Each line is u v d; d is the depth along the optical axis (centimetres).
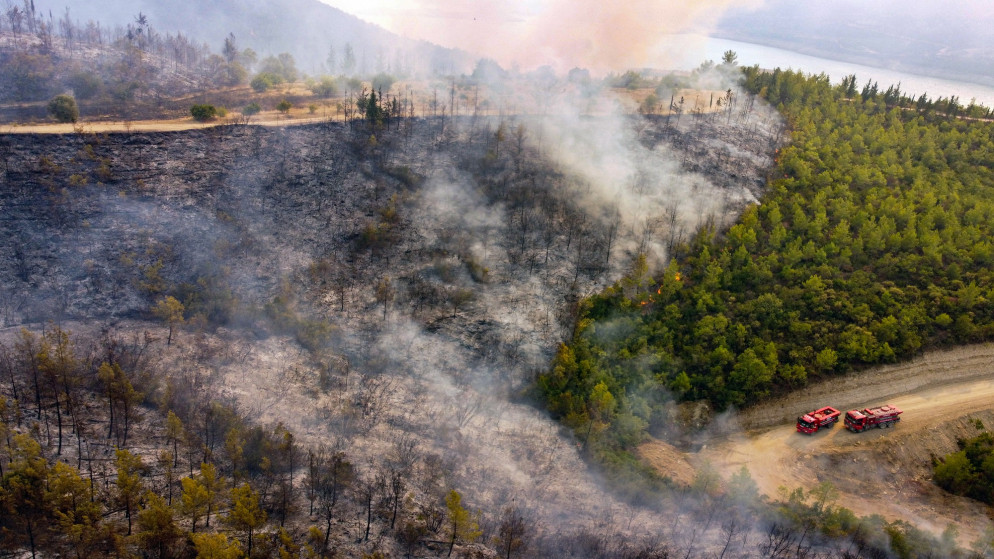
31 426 8644
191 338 11306
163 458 8038
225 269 12719
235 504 7381
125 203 13188
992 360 11869
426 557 7956
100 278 11969
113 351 10488
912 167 16200
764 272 12712
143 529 7262
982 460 9969
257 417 9844
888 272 12912
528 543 8400
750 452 10500
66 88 18225
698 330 11838
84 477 7981
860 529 8775
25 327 10869
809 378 11481
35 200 12650
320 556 7550
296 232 13900
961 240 13400
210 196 13950
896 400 11356
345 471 8919
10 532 6919
